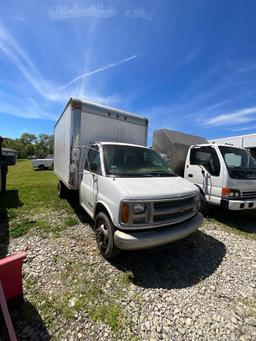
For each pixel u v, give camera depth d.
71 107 4.53
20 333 1.96
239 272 3.12
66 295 2.48
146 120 5.68
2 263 2.01
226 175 4.84
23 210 5.62
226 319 2.24
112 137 5.04
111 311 2.27
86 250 3.52
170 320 2.19
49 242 3.78
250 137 10.16
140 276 2.90
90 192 3.91
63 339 1.93
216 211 6.18
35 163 22.98
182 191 3.15
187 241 4.02
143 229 2.81
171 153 6.64
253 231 4.85
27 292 2.50
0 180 7.36
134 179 3.35
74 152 4.34
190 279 2.89
